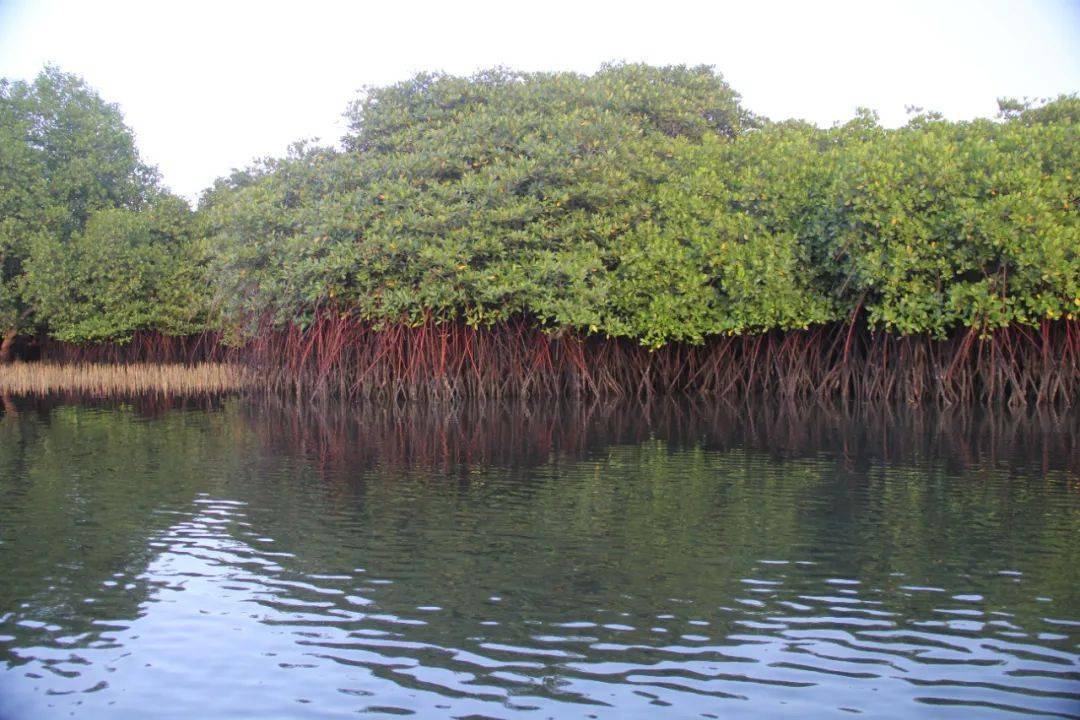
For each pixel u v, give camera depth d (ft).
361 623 19.90
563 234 60.95
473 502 30.32
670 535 26.04
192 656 18.43
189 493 32.01
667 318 60.23
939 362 58.49
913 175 53.47
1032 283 51.03
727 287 58.95
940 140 55.83
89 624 19.99
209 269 70.44
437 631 19.44
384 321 62.44
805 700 16.46
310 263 59.26
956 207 51.80
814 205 57.93
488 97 67.62
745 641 18.79
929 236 52.65
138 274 85.10
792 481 33.45
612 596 21.24
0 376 76.48
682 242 61.21
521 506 29.68
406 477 34.86
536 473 35.53
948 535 25.62
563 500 30.55
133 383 77.61
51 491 32.35
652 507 29.40
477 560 23.93
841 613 20.08
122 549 25.13
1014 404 56.44
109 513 29.04
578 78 71.46
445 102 68.23
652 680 17.22
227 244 68.28
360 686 17.17
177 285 87.10
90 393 75.97
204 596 21.52
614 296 61.57
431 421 54.13
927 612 20.04
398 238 58.34
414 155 61.93
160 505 30.14
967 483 32.58
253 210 63.52
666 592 21.44
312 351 68.90
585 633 19.30
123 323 84.69
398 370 65.77
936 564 23.12
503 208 60.03
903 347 59.62
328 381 67.51
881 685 16.92
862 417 53.72
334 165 63.52
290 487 33.01
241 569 23.38
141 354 92.22
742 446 42.24
